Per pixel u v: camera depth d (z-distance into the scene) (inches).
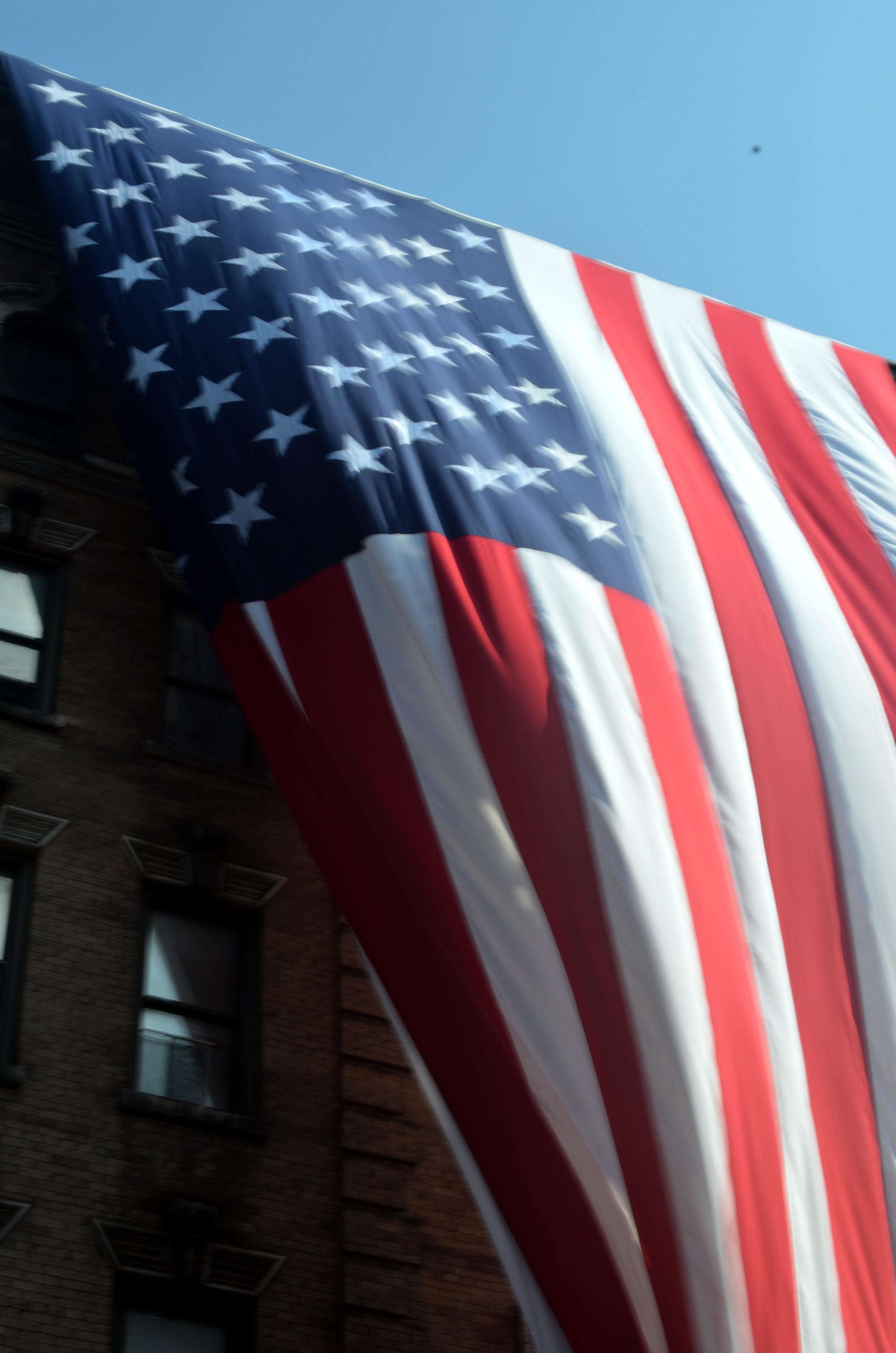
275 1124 624.7
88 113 799.7
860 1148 538.6
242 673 603.5
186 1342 561.0
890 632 757.3
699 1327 458.9
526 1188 489.7
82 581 761.0
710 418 826.2
